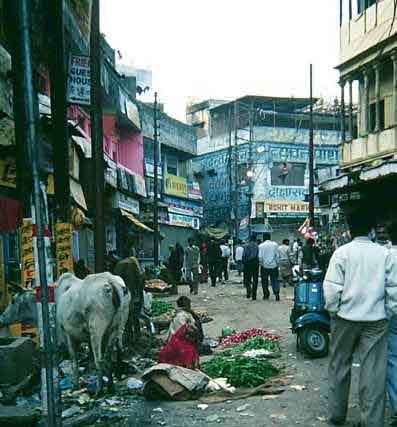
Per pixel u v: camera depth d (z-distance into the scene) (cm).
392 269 536
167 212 3644
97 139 1086
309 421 597
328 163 4466
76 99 1080
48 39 807
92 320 729
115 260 1216
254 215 4256
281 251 2284
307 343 929
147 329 1165
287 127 4494
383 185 1997
